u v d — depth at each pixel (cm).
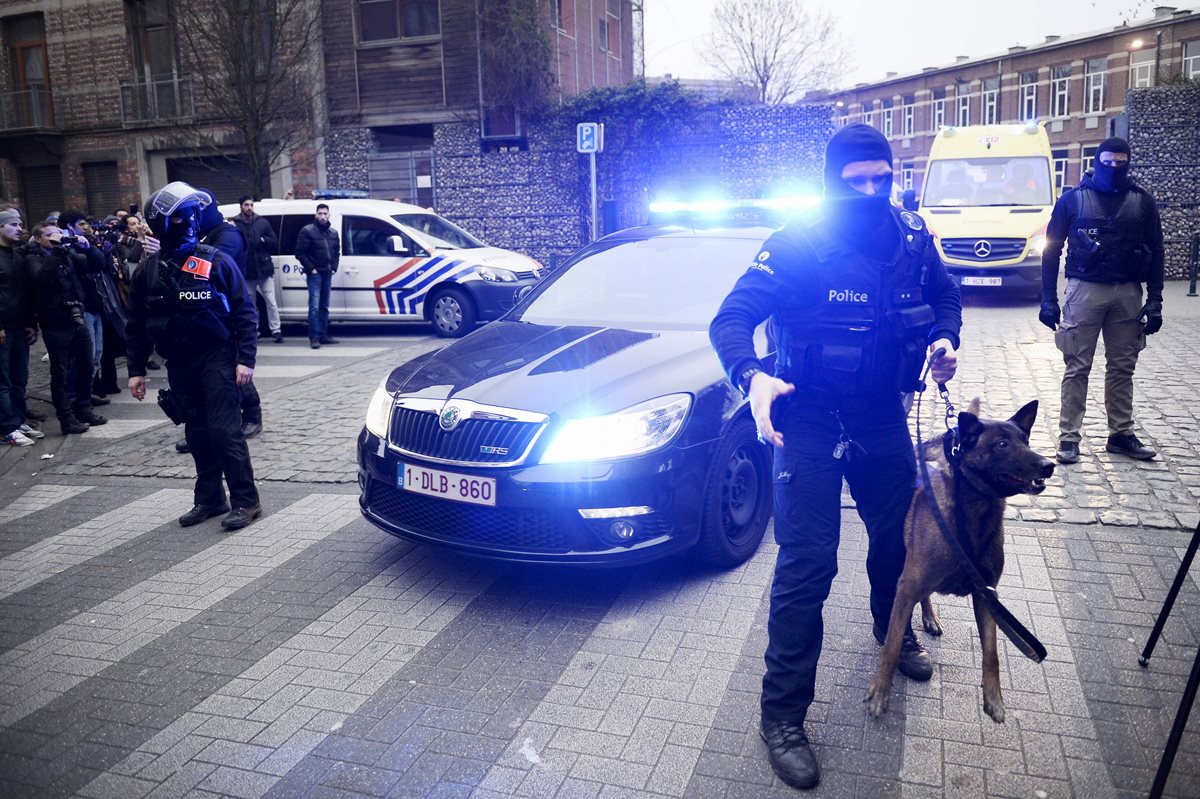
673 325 499
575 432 393
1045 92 4691
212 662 382
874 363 285
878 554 327
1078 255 573
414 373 466
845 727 314
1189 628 372
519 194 2180
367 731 324
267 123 1808
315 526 545
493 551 404
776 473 299
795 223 291
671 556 428
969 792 278
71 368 830
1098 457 594
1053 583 416
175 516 579
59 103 2442
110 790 297
